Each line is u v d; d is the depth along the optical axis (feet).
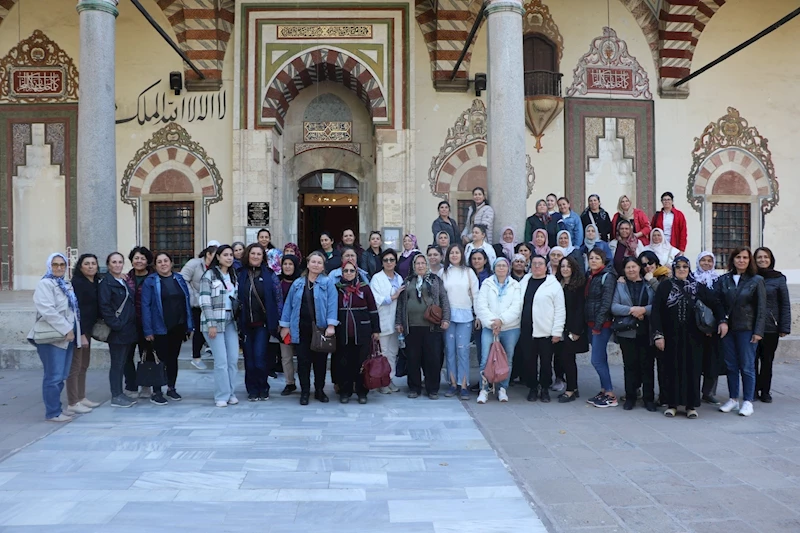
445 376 27.63
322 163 44.16
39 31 42.45
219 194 42.24
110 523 12.30
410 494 13.78
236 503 13.29
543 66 43.68
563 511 12.90
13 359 28.91
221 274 22.16
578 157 43.73
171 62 42.29
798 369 28.66
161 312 21.88
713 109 44.96
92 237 27.78
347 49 41.01
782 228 45.55
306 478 14.73
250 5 40.93
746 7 45.11
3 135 42.60
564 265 22.76
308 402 22.48
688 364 20.40
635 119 44.32
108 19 28.37
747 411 20.76
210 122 42.19
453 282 23.40
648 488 14.17
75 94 42.47
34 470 15.29
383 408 21.74
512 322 22.77
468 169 43.11
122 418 20.30
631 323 21.12
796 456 16.46
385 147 41.06
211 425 19.38
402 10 41.14
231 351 22.29
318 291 21.74
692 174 44.70
